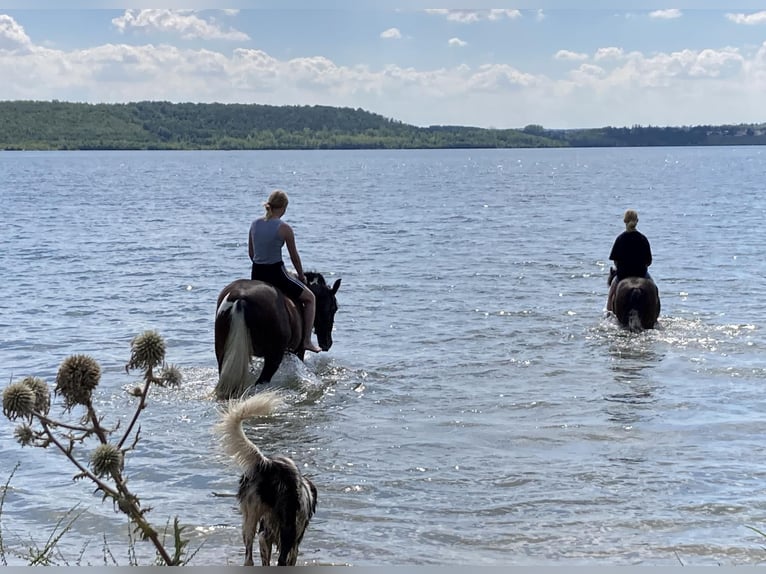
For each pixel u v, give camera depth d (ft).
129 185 258.57
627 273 54.70
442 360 45.44
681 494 27.71
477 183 276.21
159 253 91.81
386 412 36.55
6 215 143.74
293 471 21.03
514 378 41.98
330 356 46.26
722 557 23.38
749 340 49.39
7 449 31.71
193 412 35.91
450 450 31.86
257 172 379.96
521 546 24.12
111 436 32.83
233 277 75.00
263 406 21.03
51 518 26.07
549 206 167.12
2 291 67.26
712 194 197.26
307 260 86.53
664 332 51.65
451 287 69.36
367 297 64.95
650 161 548.72
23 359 45.60
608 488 28.22
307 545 24.06
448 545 24.23
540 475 29.35
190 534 24.89
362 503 27.07
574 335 51.19
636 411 36.52
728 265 79.71
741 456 31.07
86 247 96.84
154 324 54.65
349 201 187.62
